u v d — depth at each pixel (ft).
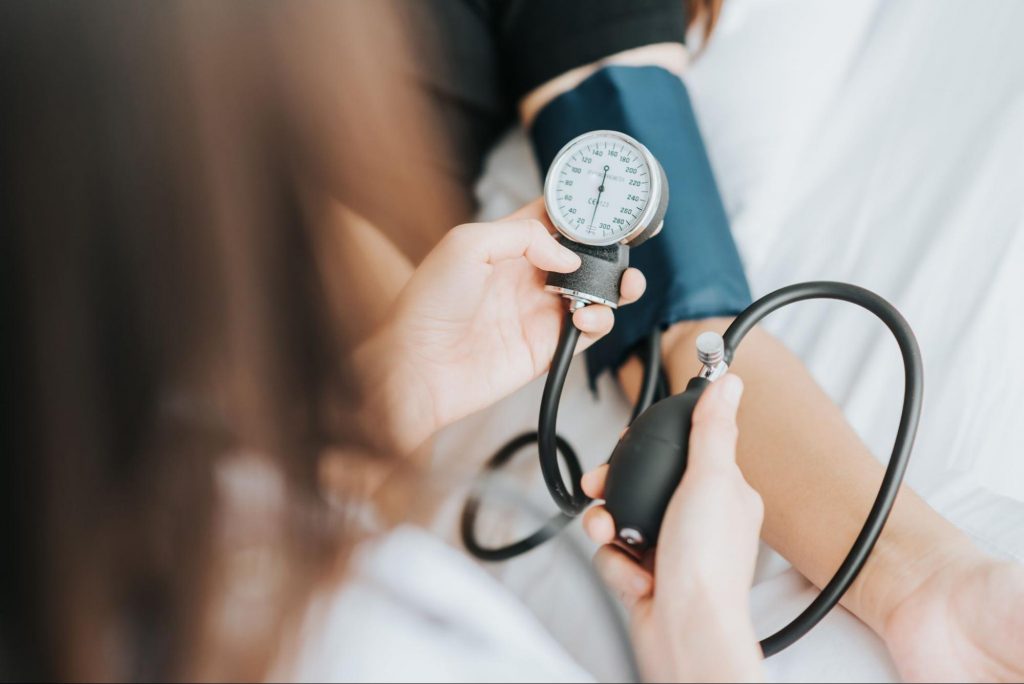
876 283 3.14
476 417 3.26
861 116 3.56
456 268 2.29
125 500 1.73
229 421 1.73
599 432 3.14
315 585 1.76
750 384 2.77
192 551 1.72
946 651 2.04
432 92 3.49
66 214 1.68
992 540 2.41
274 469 1.75
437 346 2.48
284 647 1.72
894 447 2.12
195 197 1.69
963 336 2.85
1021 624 1.95
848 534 2.35
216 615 1.71
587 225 2.37
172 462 1.73
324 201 1.88
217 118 1.72
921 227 3.17
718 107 3.64
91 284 1.69
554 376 2.37
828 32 3.62
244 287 1.70
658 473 1.85
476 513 2.80
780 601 2.44
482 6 3.78
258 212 1.73
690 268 2.98
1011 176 3.08
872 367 2.93
